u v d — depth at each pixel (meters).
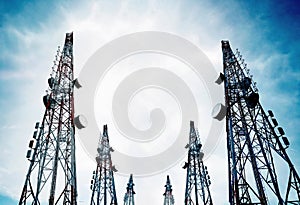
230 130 22.98
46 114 22.59
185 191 36.69
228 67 27.00
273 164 20.23
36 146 20.91
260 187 19.20
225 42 29.33
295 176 18.89
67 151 23.03
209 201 32.88
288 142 19.67
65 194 20.97
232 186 20.98
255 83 23.59
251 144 21.41
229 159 22.78
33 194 18.92
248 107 23.02
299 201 18.33
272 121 21.06
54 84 24.92
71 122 24.56
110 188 39.91
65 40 30.67
